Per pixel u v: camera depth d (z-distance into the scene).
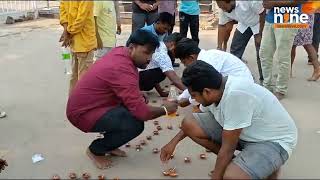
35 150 4.08
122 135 3.64
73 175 3.57
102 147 3.72
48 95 5.66
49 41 9.12
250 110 3.04
